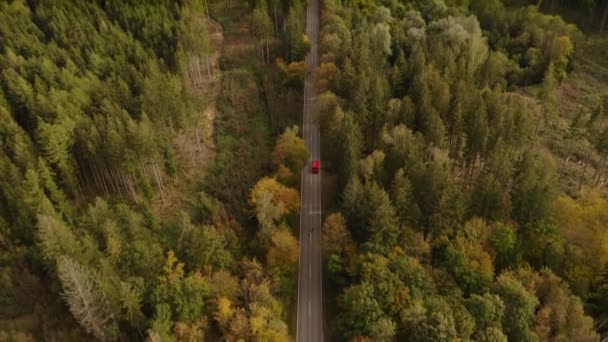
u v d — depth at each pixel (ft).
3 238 309.22
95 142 340.59
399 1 565.12
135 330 254.68
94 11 514.27
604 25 568.41
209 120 432.66
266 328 247.29
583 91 456.45
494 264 277.85
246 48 524.52
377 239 279.08
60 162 335.67
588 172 363.15
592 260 266.16
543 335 230.68
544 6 598.75
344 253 290.35
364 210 286.66
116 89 400.26
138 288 256.32
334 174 364.79
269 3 539.70
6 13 501.97
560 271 271.49
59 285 274.77
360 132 348.38
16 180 317.42
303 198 356.79
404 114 356.79
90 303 232.32
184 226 286.25
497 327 231.91
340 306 265.54
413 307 235.40
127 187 372.79
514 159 352.49
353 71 407.44
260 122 429.79
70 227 315.78
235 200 334.85
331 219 294.66
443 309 233.55
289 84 466.29
